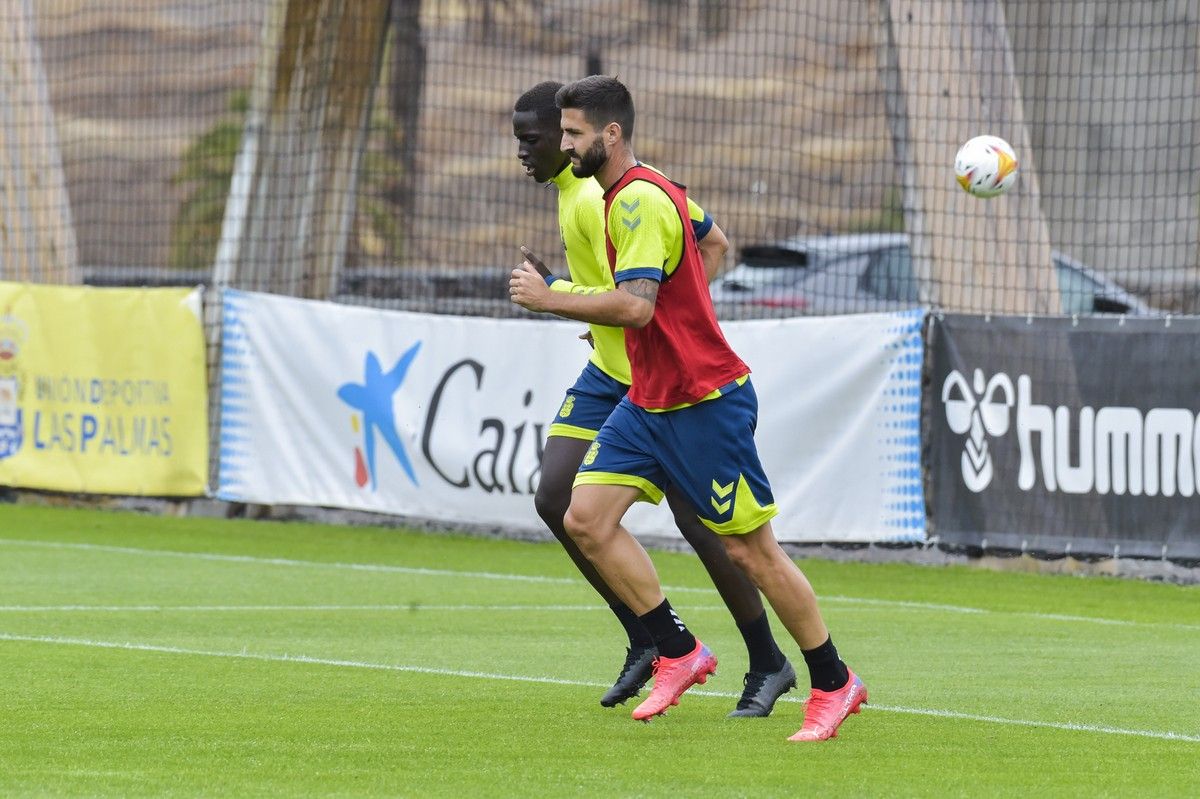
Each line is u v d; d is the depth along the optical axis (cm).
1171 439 3722
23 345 4962
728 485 1977
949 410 3984
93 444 4891
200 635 2877
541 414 4331
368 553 4194
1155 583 3841
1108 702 2348
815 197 8856
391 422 4500
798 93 10450
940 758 1912
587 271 2309
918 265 4562
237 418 4716
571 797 1677
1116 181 8238
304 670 2512
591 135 1975
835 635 3038
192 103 11238
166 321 4784
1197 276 6338
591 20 7756
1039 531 3881
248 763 1830
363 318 4538
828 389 4059
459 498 4428
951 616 3306
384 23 5181
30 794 1666
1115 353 3784
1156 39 8281
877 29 4631
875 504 4022
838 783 1761
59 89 11319
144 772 1775
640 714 2061
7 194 5516
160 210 9581
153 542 4312
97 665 2528
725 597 2158
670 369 1980
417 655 2691
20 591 3409
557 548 4366
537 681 2444
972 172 3578
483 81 7344
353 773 1781
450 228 7112
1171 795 1731
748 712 2164
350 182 5222
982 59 4531
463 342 4419
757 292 6562
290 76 5112
